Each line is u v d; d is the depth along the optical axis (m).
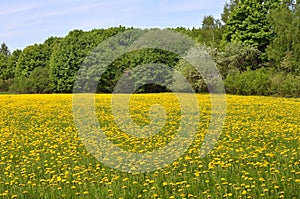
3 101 31.89
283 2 54.03
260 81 39.00
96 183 9.02
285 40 44.22
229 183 8.48
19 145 13.79
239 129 16.06
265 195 7.79
